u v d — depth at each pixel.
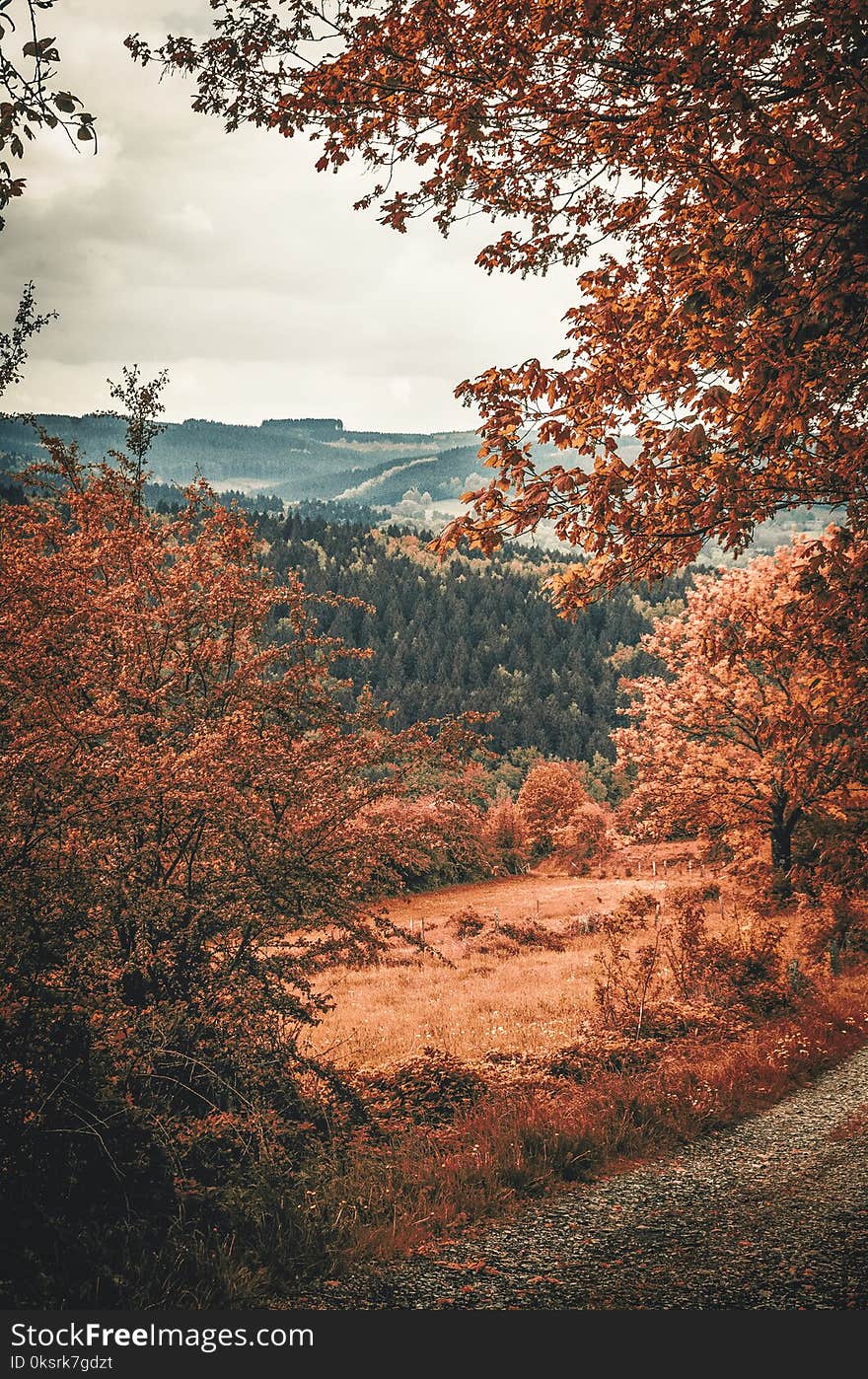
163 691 7.96
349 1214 5.98
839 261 4.89
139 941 6.91
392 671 172.75
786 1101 10.07
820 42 4.58
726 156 5.46
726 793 32.69
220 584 8.47
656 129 5.13
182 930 7.21
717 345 5.32
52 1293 4.45
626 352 5.90
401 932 8.60
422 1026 16.22
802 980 16.27
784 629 8.02
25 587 6.18
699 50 4.85
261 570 9.03
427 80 5.54
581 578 6.72
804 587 6.85
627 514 5.73
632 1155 7.96
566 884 56.34
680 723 34.25
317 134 5.76
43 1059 5.20
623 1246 5.79
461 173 5.73
